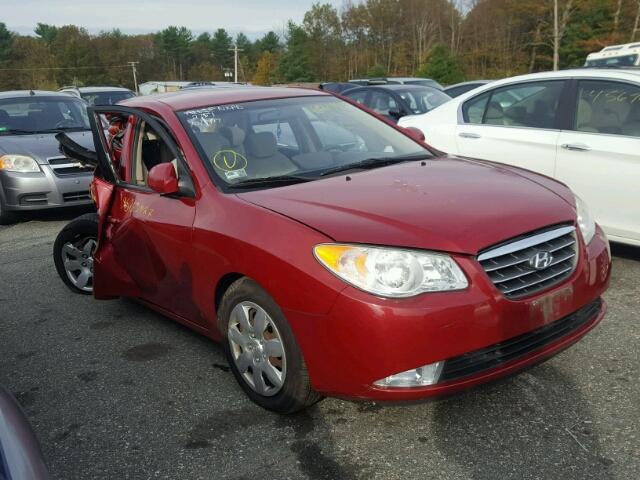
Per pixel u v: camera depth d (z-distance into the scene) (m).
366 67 78.00
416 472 2.74
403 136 4.49
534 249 2.94
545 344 2.98
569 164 5.22
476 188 3.31
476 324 2.69
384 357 2.65
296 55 80.00
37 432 3.28
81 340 4.42
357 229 2.82
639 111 4.94
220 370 3.81
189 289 3.62
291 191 3.34
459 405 3.22
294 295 2.85
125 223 4.13
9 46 103.56
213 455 2.97
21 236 7.63
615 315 4.21
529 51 52.75
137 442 3.12
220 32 117.75
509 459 2.78
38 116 9.09
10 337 4.57
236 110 4.12
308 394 3.03
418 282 2.68
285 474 2.79
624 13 41.41
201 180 3.57
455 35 69.44
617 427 2.96
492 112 5.95
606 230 5.09
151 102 4.24
